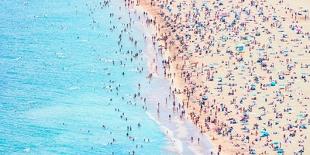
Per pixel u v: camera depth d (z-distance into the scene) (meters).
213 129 127.56
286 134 123.62
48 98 146.00
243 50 166.12
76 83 153.50
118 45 175.50
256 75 151.38
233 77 150.75
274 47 168.00
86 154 121.19
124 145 123.88
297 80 148.62
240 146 120.31
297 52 165.00
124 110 138.38
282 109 134.12
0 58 169.88
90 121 133.88
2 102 143.50
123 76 156.00
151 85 150.00
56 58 169.75
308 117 130.38
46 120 134.62
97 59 167.38
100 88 150.00
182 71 156.00
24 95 147.50
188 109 136.88
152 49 171.00
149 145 123.56
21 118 135.88
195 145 122.19
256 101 138.12
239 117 131.25
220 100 139.38
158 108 138.38
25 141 126.62
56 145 124.81
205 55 164.25
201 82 149.00
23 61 168.00
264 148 119.00
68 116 136.50
